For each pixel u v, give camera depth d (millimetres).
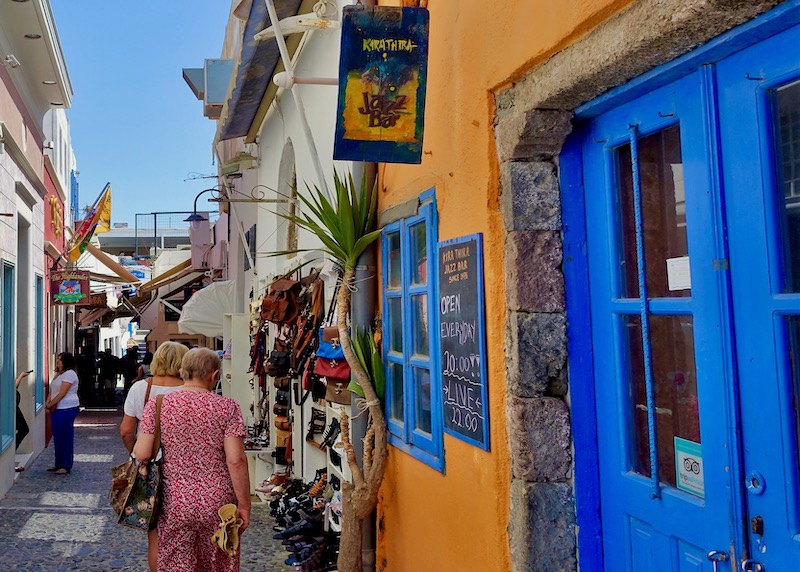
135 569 5770
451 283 3441
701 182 2164
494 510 2982
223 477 4078
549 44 2582
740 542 2014
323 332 5211
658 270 2398
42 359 12711
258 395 9289
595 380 2797
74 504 8148
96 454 12086
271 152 9633
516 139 2834
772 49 1923
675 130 2328
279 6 6438
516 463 2836
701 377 2168
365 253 4844
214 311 12781
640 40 2105
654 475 2408
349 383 4898
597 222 2770
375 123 3604
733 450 2037
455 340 3400
